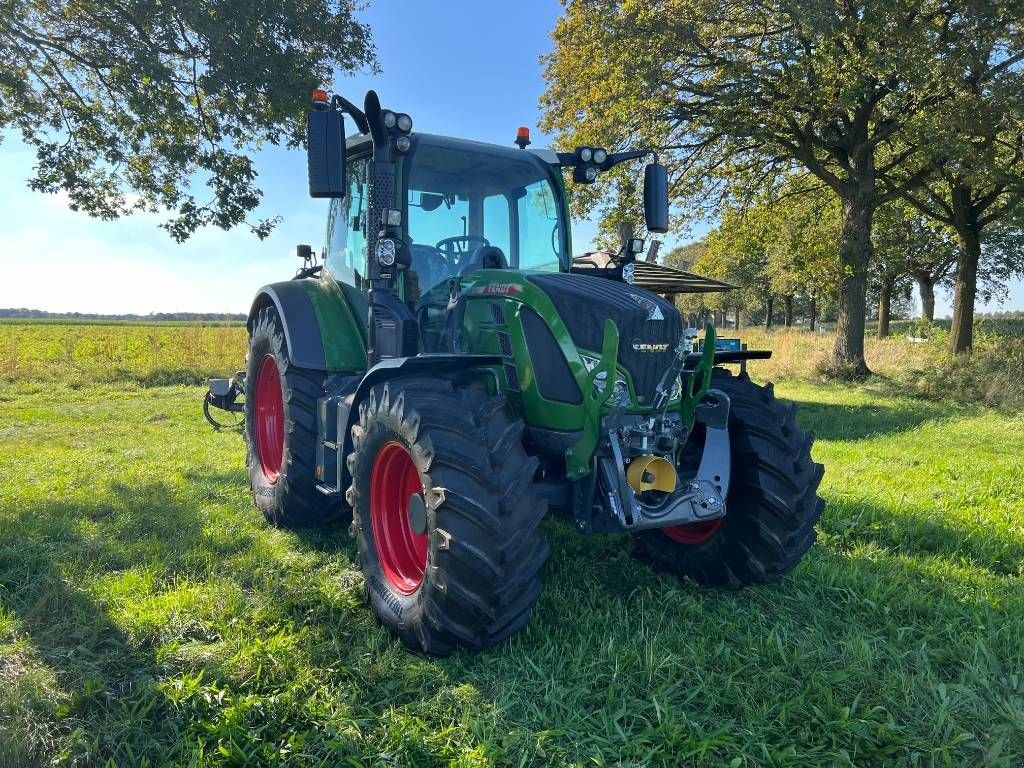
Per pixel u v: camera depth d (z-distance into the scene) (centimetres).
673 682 284
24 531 438
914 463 737
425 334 399
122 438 793
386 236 373
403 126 369
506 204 428
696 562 383
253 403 540
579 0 1434
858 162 1572
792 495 353
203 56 1005
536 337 338
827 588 381
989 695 283
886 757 243
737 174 1781
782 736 252
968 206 1745
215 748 236
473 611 281
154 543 419
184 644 304
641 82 1352
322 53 1088
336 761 234
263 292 496
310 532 459
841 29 1245
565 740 246
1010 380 1296
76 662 284
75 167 1120
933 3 1356
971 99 1259
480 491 284
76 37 1007
